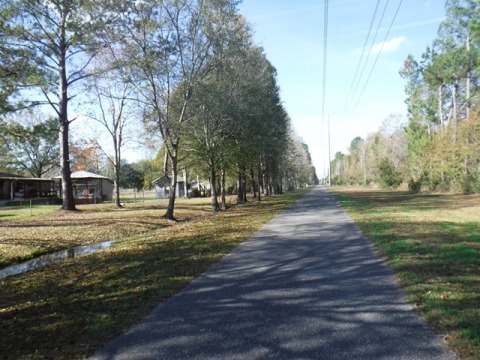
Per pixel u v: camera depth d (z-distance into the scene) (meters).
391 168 59.50
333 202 28.97
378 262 7.71
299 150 74.25
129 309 5.31
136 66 17.47
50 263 9.69
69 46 21.16
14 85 15.69
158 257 9.20
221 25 19.20
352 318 4.69
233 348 3.94
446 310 4.71
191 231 14.06
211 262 8.27
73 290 6.57
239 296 5.76
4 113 15.78
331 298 5.50
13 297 6.36
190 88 19.05
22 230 15.28
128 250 10.56
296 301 5.43
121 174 71.06
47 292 6.55
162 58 17.73
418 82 45.97
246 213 21.52
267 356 3.74
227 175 37.03
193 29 18.67
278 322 4.64
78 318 5.02
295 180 97.25
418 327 4.34
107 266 8.48
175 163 20.09
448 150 34.31
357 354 3.72
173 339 4.21
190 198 49.00
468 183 33.06
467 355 3.62
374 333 4.22
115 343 4.16
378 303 5.21
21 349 4.09
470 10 31.25
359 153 98.56
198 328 4.52
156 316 4.97
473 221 13.78
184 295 5.91
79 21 19.81
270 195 51.69
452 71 34.00
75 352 3.96
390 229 12.03
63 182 24.16
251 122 24.94
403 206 22.30
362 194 44.16
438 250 8.33
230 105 21.17
